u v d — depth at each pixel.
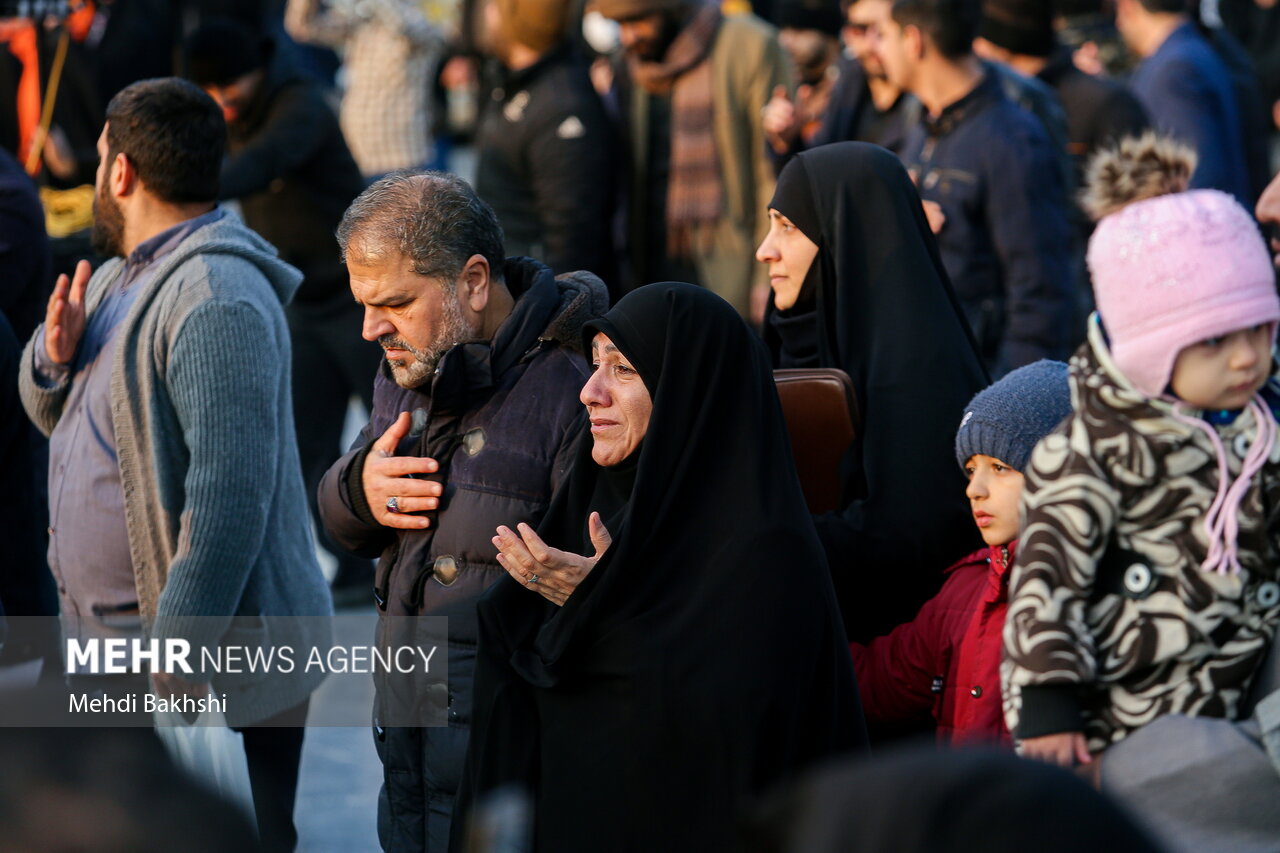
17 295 7.41
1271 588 3.97
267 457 5.66
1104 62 12.20
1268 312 3.86
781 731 4.41
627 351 4.61
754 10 15.39
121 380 5.71
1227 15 16.28
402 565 5.20
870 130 9.58
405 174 5.26
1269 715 3.87
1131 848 1.77
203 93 6.08
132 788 1.98
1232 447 3.93
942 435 5.38
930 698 5.07
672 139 10.33
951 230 7.91
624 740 4.50
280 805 6.07
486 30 11.16
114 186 6.01
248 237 6.05
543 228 10.51
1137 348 3.90
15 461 6.55
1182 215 3.91
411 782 5.19
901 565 5.33
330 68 15.79
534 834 4.61
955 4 7.83
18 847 1.91
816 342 5.82
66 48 10.71
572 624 4.59
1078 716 3.99
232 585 5.58
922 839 1.76
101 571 5.84
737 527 4.50
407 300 5.05
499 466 5.05
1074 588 3.97
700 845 4.42
